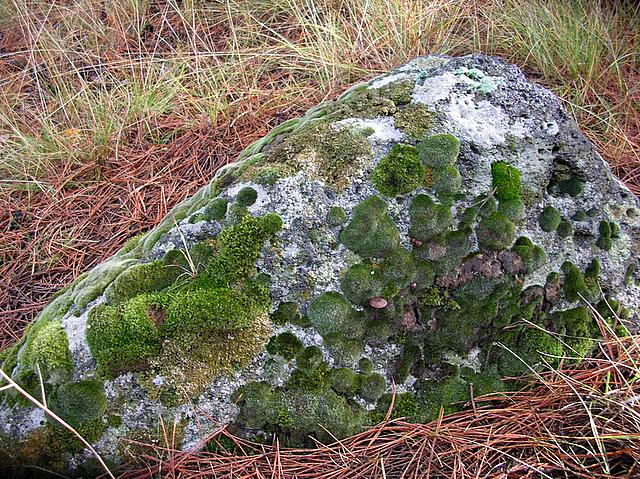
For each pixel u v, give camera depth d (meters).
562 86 0.99
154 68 1.09
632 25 1.10
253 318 0.54
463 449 0.54
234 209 0.56
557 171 0.62
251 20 1.19
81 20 1.23
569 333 0.60
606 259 0.62
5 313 0.76
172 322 0.53
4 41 1.31
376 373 0.57
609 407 0.54
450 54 1.06
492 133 0.60
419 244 0.57
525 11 1.07
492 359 0.60
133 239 0.65
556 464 0.53
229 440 0.56
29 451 0.53
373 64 1.04
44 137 0.98
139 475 0.54
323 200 0.56
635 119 0.96
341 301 0.55
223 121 0.98
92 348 0.53
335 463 0.54
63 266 0.81
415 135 0.58
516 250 0.58
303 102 0.99
